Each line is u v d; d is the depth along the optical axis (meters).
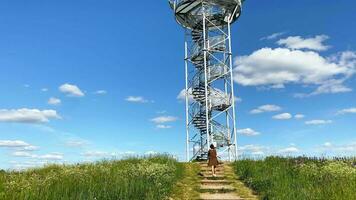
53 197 12.19
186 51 40.75
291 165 22.30
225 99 38.91
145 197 14.96
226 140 38.53
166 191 16.62
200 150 39.16
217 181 20.36
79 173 17.91
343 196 13.62
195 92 39.53
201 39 40.22
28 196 11.62
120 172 19.11
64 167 21.72
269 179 18.34
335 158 24.17
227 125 38.88
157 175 18.86
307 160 24.09
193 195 17.36
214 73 39.12
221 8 39.59
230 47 39.38
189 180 20.80
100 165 22.31
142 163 22.55
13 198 11.30
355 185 14.99
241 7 38.44
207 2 38.06
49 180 15.73
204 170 24.48
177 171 21.45
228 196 17.31
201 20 39.72
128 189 14.91
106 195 13.78
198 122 39.00
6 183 14.17
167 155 28.03
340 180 16.69
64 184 14.51
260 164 23.23
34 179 16.25
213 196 17.31
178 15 39.34
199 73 40.00
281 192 15.84
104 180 16.58
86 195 13.17
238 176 22.11
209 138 38.31
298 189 15.91
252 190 18.48
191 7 38.69
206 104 37.41
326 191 14.69
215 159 22.39
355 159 23.34
